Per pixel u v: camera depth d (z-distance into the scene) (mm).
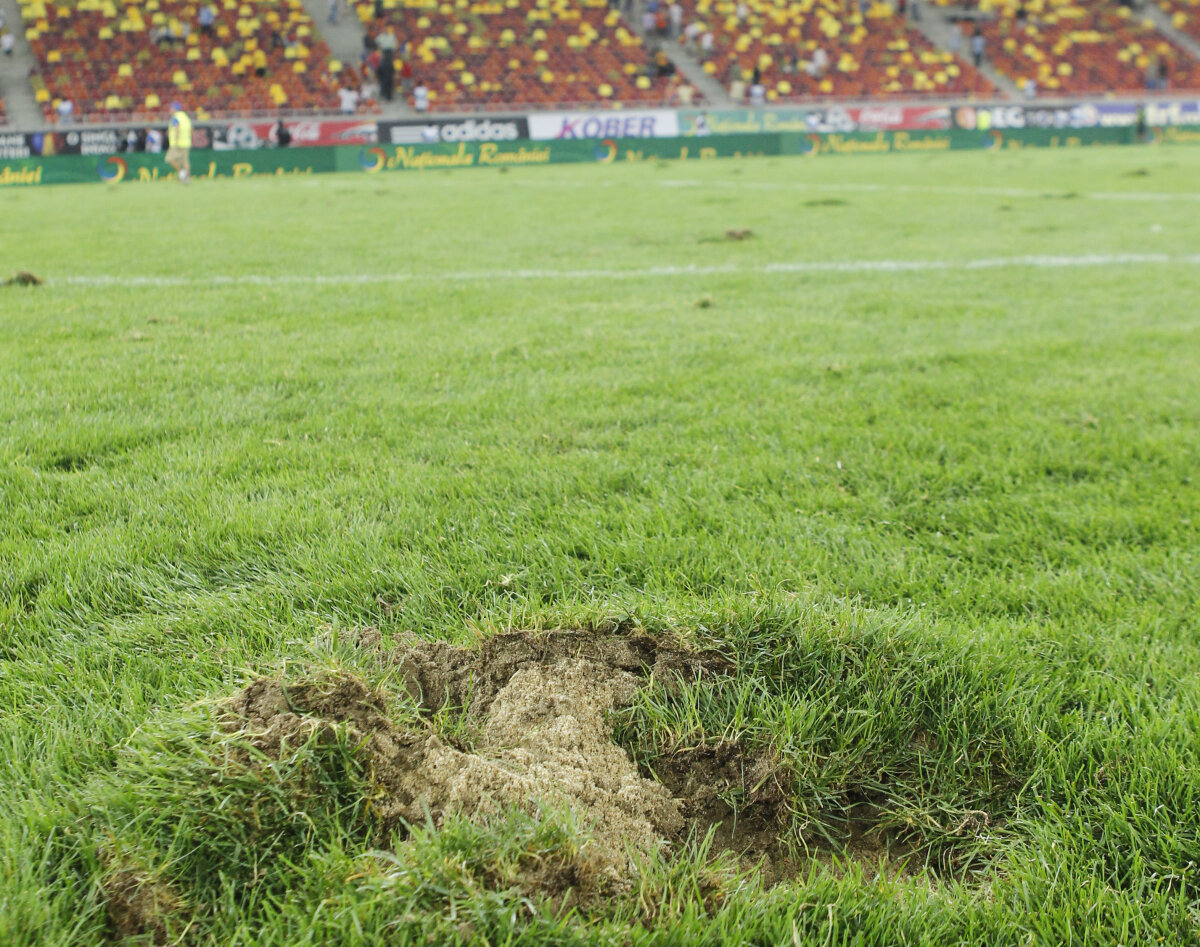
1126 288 8164
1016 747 2135
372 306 7207
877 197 17344
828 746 2133
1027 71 42312
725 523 3299
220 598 2742
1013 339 6211
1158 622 2691
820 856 1971
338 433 4227
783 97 37812
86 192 21266
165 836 1692
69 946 1537
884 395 4938
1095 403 4805
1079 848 1865
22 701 2266
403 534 3158
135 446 4012
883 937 1657
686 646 2312
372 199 17812
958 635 2490
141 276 8805
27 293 7605
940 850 1995
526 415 4512
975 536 3322
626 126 32656
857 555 3121
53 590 2754
